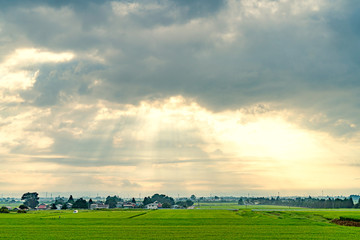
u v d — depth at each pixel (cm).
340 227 9288
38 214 15962
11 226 9606
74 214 15812
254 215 14262
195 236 7238
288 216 13512
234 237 7081
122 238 6956
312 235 7462
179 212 17288
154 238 6931
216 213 16125
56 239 6850
